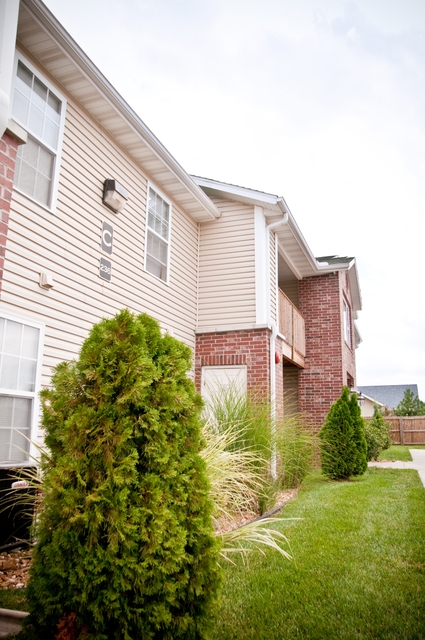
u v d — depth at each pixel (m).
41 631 2.41
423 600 3.38
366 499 7.05
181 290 9.41
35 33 5.49
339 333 13.14
